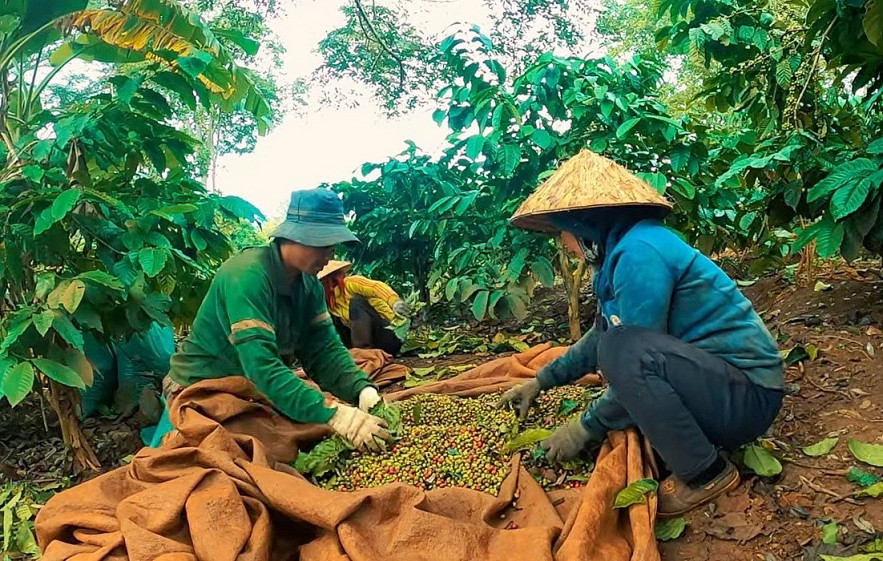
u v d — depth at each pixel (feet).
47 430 14.99
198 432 9.48
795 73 13.80
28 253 13.24
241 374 10.94
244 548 7.64
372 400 10.84
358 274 22.25
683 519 8.52
